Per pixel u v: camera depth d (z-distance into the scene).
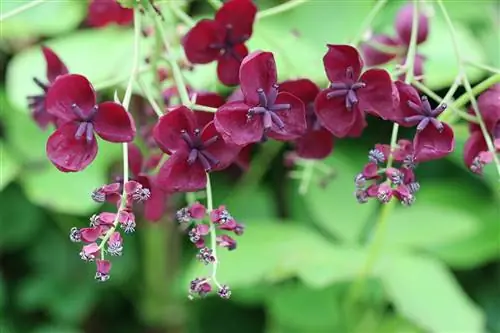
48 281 0.62
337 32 0.55
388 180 0.42
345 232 0.56
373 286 0.58
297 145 0.44
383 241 0.55
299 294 0.59
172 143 0.41
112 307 0.64
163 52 0.47
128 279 0.62
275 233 0.55
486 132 0.43
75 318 0.62
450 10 0.60
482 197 0.60
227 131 0.40
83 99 0.41
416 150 0.41
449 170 0.62
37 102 0.47
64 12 0.54
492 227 0.59
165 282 0.61
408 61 0.44
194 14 0.57
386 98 0.41
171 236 0.60
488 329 0.61
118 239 0.40
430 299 0.54
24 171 0.56
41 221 0.62
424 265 0.55
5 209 0.61
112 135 0.40
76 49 0.54
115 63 0.53
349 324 0.58
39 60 0.55
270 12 0.47
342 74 0.42
